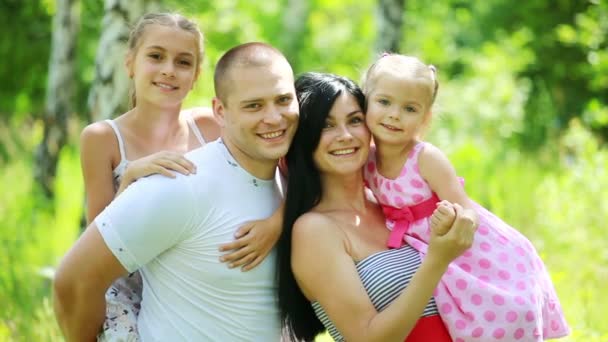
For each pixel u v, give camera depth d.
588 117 16.42
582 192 10.62
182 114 5.49
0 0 20.23
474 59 20.59
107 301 4.87
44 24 20.34
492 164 13.77
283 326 4.89
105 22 7.72
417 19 22.36
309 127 4.67
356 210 4.89
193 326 4.60
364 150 4.75
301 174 4.73
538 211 10.91
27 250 9.97
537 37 20.61
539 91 19.94
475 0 23.33
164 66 5.19
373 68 4.86
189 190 4.45
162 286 4.66
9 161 16.31
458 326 4.56
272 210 4.75
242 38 17.92
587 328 6.98
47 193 12.63
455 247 4.15
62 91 12.85
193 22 5.38
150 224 4.41
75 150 16.31
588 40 16.42
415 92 4.70
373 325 4.34
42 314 7.21
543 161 15.11
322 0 23.16
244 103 4.47
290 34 22.59
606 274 8.83
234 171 4.62
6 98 20.92
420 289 4.22
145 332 4.71
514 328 4.53
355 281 4.50
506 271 4.69
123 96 7.68
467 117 16.55
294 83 4.83
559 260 9.29
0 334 7.02
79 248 4.48
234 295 4.60
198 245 4.53
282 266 4.71
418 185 4.80
